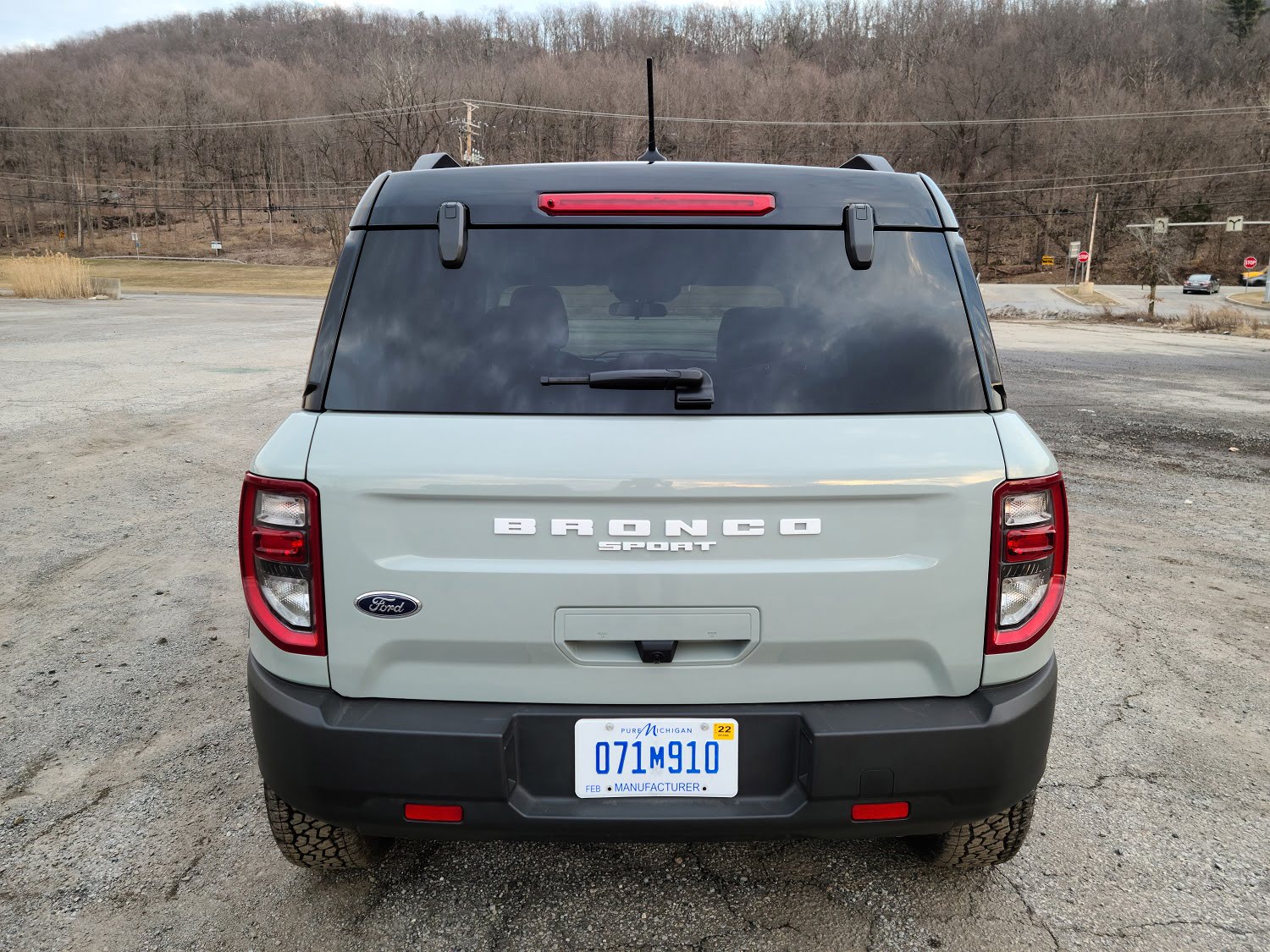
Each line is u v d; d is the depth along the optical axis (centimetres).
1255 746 344
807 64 11181
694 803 197
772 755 197
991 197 10044
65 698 377
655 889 253
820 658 195
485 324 199
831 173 215
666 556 188
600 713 194
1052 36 11006
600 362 204
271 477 191
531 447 186
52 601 493
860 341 199
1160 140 9031
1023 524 194
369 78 10400
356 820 197
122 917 243
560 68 10406
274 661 200
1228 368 1970
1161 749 341
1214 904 250
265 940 233
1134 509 722
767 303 203
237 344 2017
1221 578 551
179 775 317
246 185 12444
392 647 192
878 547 191
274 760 199
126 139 12156
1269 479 835
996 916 243
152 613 477
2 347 1816
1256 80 9794
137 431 981
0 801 300
